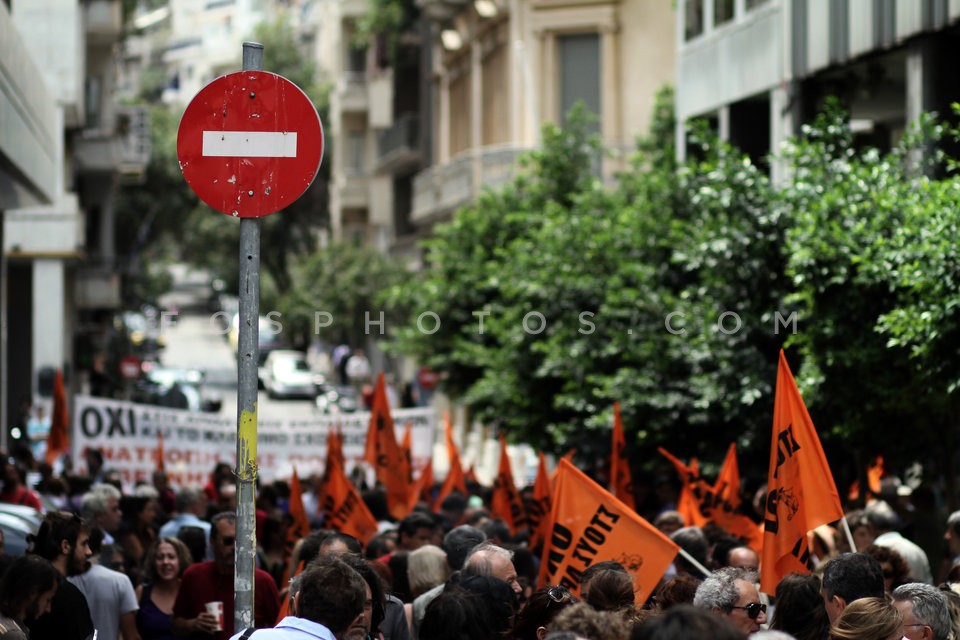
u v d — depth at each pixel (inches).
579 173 1136.2
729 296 659.4
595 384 794.2
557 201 1125.7
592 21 1542.8
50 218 1646.2
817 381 561.0
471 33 1800.0
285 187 282.4
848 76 875.4
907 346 540.4
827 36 846.5
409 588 407.2
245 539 273.6
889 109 923.4
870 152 593.0
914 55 759.7
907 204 535.5
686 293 689.0
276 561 518.3
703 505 553.0
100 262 2134.6
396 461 693.3
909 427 581.9
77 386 2194.9
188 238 3250.5
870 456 613.9
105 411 824.9
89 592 391.5
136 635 399.2
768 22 920.9
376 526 559.2
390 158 2363.4
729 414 668.1
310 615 260.2
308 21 3836.1
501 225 1115.3
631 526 386.3
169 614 415.5
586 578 316.8
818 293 559.8
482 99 1768.0
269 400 2603.3
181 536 463.2
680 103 1064.8
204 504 608.1
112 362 2517.2
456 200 1770.4
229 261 3304.6
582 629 221.5
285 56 3302.2
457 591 292.4
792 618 304.3
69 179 1866.4
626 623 227.9
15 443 959.6
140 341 3299.7
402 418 936.3
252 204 282.0
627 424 725.9
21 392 1718.8
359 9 2861.7
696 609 174.9
